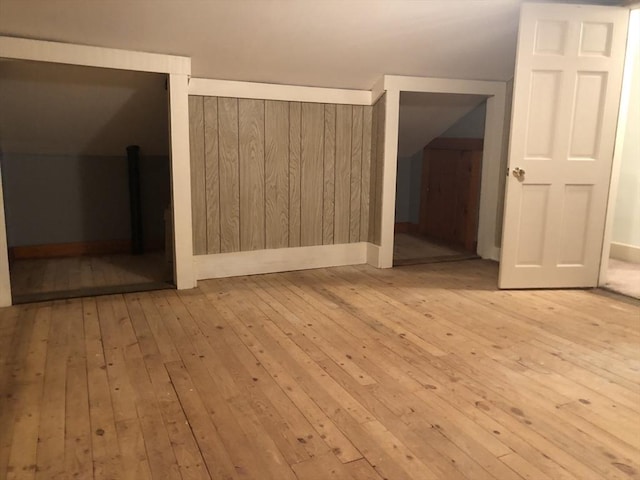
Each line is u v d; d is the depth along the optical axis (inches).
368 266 172.4
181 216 140.2
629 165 178.7
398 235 222.4
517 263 143.8
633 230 179.8
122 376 91.3
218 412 79.9
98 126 161.8
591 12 131.3
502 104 174.1
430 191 216.2
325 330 114.0
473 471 66.6
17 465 66.7
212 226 152.0
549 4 130.3
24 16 111.1
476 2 126.5
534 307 130.7
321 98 158.7
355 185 170.6
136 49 126.7
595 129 138.3
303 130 159.2
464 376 92.7
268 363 97.0
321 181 165.0
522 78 133.8
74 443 71.5
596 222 142.9
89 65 122.8
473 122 188.7
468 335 111.8
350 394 85.9
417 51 146.3
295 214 163.2
